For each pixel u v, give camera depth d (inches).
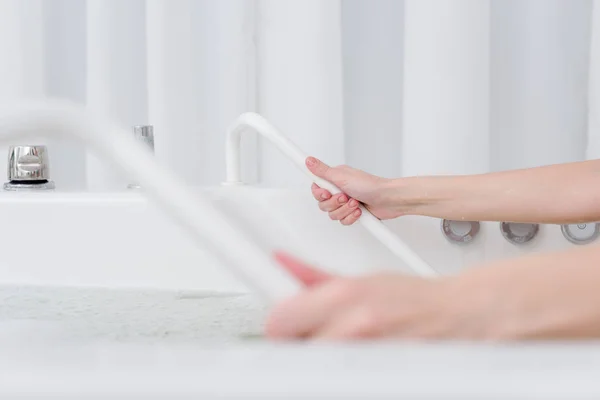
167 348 7.3
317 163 37.0
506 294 9.2
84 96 65.8
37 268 39.8
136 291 38.3
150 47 58.6
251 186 41.1
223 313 33.6
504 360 6.8
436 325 9.1
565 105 57.6
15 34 60.4
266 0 56.9
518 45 58.1
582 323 8.9
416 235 37.7
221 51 58.6
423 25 53.7
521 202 33.1
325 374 6.5
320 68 55.9
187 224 14.6
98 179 59.2
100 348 7.3
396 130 61.3
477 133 53.6
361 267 37.9
